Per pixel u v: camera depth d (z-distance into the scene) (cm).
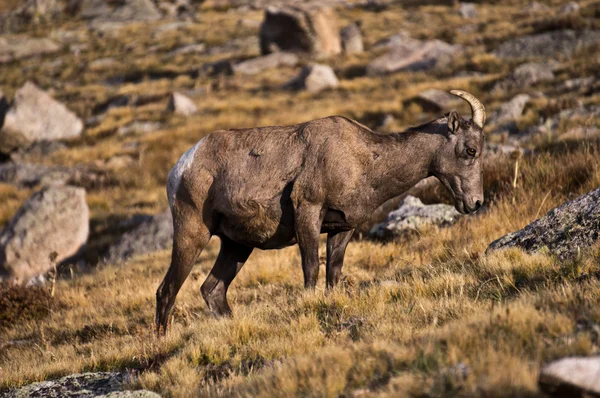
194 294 3362
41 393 2050
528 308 1648
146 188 7675
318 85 10569
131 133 9738
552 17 11138
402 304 2167
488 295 2083
